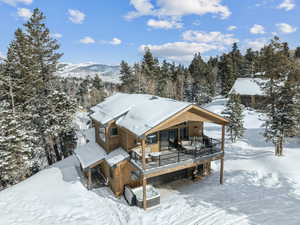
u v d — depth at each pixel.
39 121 22.56
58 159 24.77
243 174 16.09
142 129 11.95
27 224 11.03
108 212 12.36
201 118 13.48
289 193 13.15
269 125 21.16
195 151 13.97
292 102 17.83
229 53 76.81
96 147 17.56
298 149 20.42
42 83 23.09
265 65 19.19
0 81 21.14
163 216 11.71
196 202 12.90
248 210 11.71
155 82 49.12
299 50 61.97
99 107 19.59
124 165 14.12
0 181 18.27
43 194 14.24
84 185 15.66
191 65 76.62
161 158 13.73
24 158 18.25
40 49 23.75
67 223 11.12
